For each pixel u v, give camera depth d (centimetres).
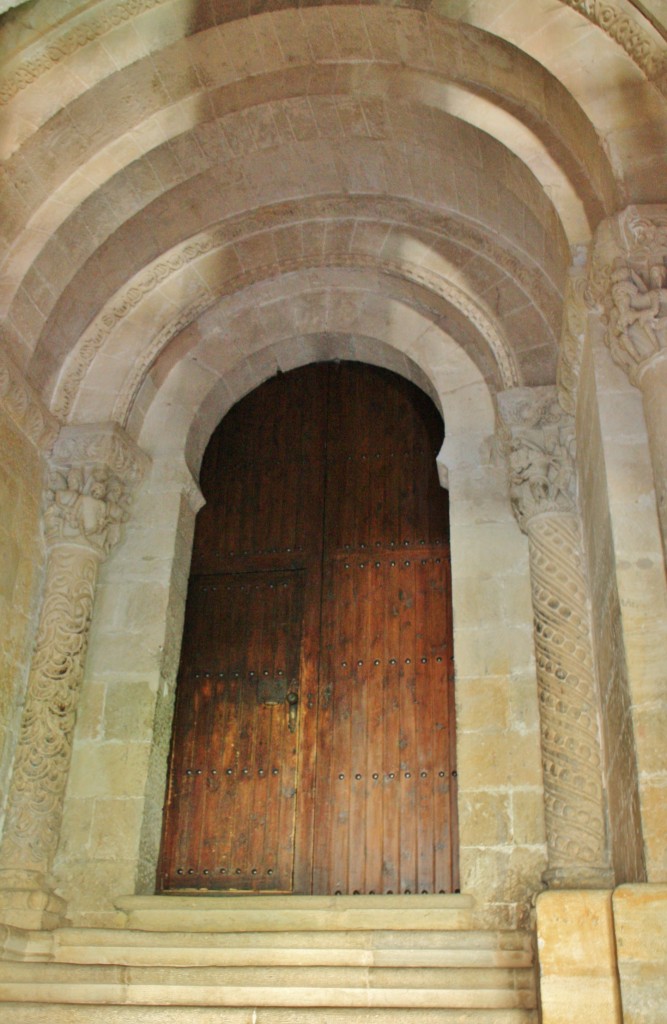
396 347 994
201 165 904
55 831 816
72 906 793
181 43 808
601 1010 483
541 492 833
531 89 764
